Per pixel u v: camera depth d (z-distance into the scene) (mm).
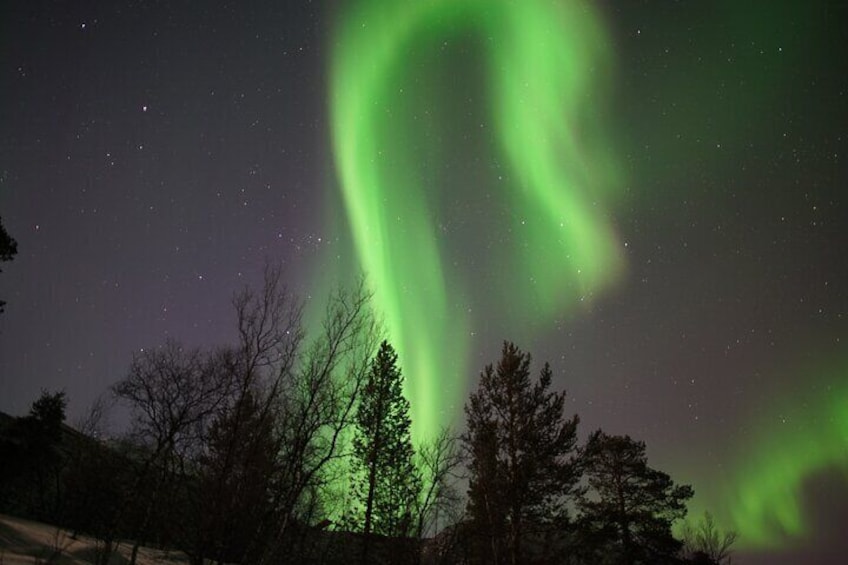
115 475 25406
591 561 28594
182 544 16922
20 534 20672
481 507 26125
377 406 30719
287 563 20484
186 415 21500
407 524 28719
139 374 22219
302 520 21000
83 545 21844
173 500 19000
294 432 18281
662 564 30328
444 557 27969
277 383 18609
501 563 24797
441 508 29203
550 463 26297
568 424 27328
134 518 20859
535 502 25703
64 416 34719
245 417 17484
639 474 32219
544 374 28266
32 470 33219
